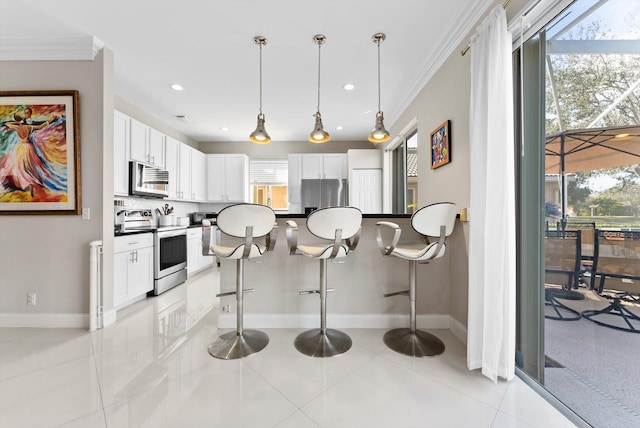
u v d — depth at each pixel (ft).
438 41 7.38
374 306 7.43
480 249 5.38
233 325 7.34
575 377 4.39
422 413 4.25
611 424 3.89
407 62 8.44
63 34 7.12
